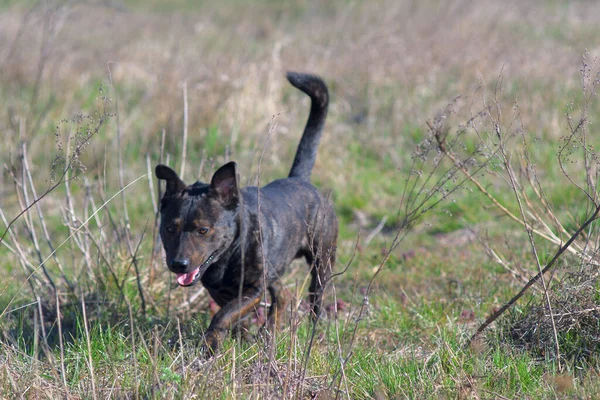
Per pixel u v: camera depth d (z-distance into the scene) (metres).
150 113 16.67
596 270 7.34
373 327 8.45
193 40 22.75
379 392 6.32
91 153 14.93
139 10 33.59
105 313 8.49
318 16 29.91
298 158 9.46
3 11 26.50
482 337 7.46
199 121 15.35
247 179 10.80
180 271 7.15
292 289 9.88
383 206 13.87
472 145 14.62
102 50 21.67
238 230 7.60
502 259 9.66
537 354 7.10
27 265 9.30
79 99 17.72
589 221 6.64
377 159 15.80
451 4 23.39
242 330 7.83
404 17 22.80
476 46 19.25
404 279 10.23
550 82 17.09
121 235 10.13
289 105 17.05
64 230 12.82
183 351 6.92
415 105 16.95
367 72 18.31
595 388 6.07
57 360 6.94
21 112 16.17
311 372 6.69
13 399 6.12
